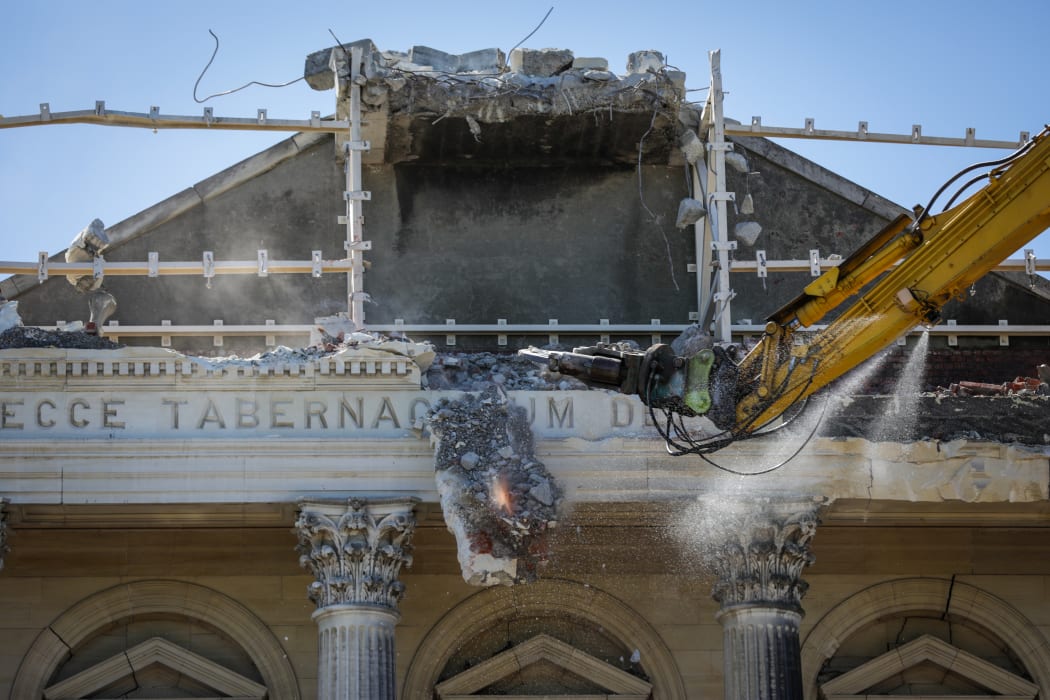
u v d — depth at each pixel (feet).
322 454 94.58
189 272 108.58
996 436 97.19
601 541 100.48
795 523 95.20
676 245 117.50
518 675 107.04
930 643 108.37
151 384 95.50
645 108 113.70
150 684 106.32
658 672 106.32
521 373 98.53
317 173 116.78
